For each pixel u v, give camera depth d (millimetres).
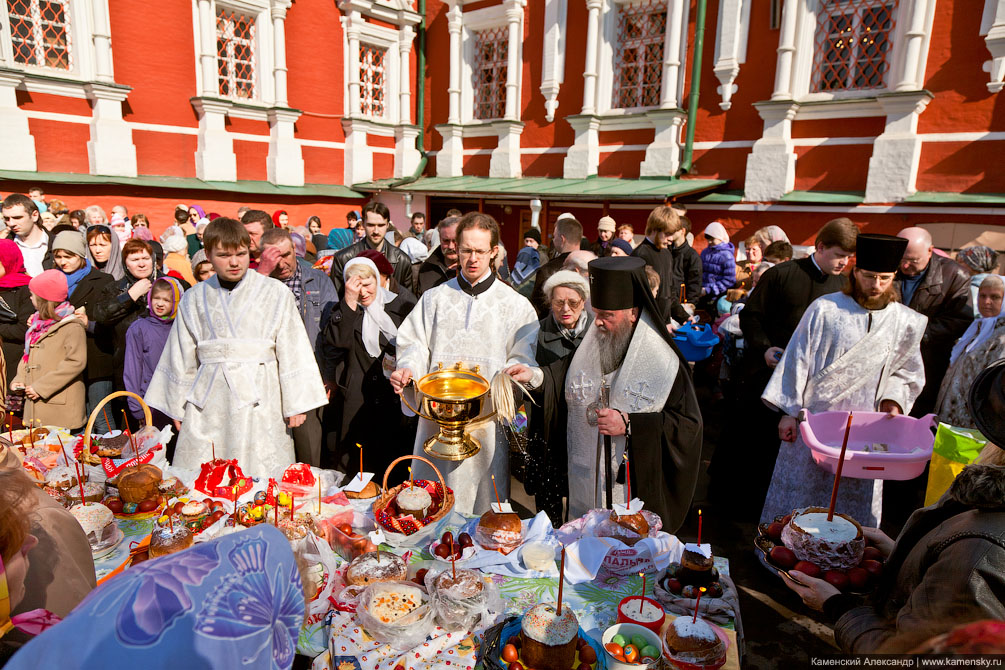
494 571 1858
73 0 9414
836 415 2752
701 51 9727
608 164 11141
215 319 2980
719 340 5293
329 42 12375
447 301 2914
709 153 10000
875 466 2381
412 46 13438
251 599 841
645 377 2412
